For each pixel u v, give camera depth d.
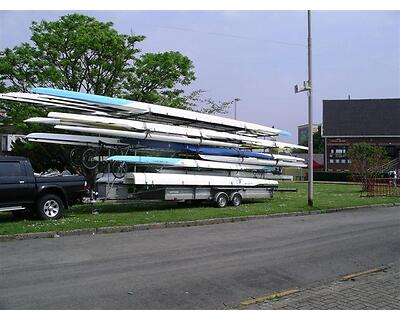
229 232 12.35
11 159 13.08
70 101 16.23
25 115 21.75
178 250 9.68
